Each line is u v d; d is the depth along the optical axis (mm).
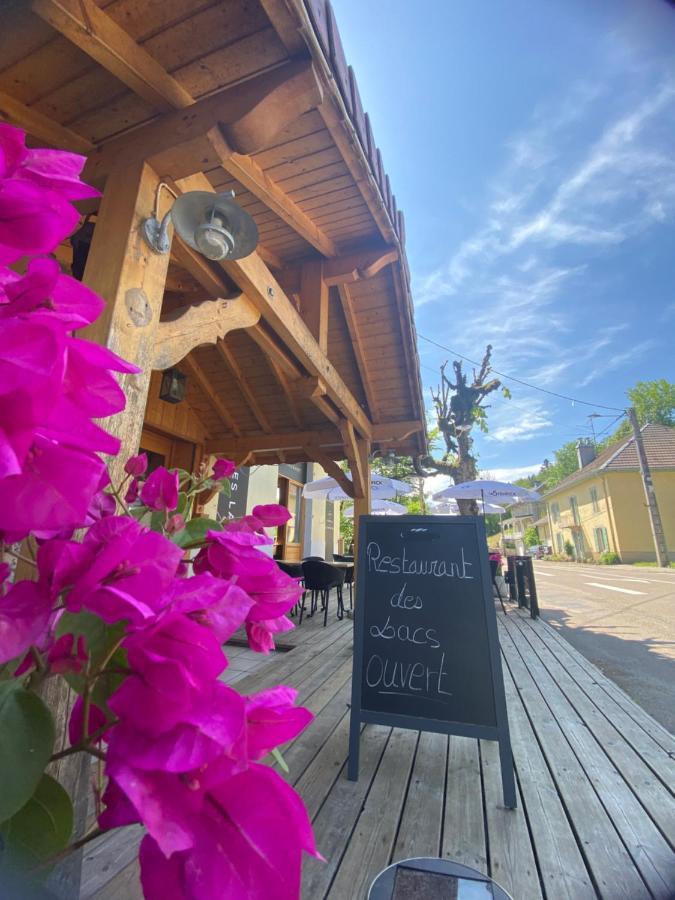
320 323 3338
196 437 5258
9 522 343
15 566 646
